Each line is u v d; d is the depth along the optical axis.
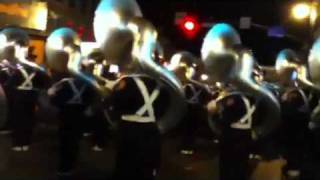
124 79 6.86
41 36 21.38
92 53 10.85
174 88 6.87
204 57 9.60
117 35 6.94
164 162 11.96
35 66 11.74
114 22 7.05
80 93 9.91
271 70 16.69
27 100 11.61
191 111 13.27
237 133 8.45
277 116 8.79
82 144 13.23
